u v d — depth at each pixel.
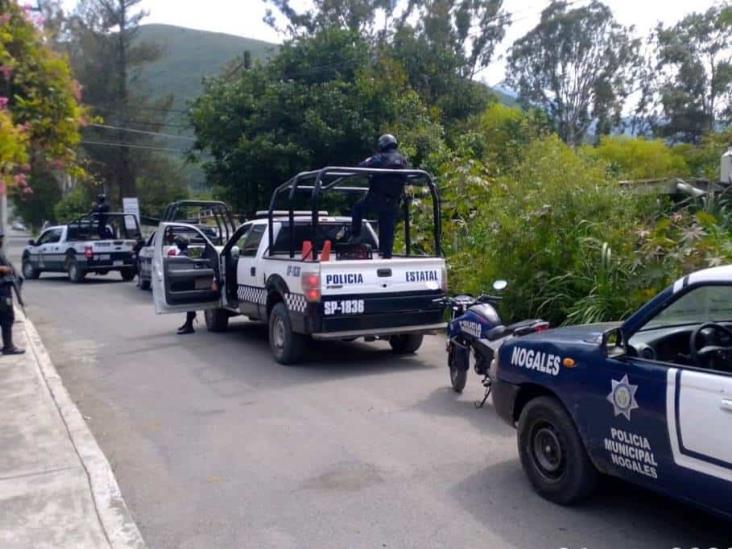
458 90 28.86
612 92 41.69
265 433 6.60
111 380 9.02
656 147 22.89
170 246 13.43
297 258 9.54
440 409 7.27
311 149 22.02
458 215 14.27
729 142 21.94
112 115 44.59
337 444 6.23
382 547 4.30
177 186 49.69
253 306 10.57
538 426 4.97
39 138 7.99
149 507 4.99
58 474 5.45
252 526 4.65
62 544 4.34
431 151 19.97
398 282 9.21
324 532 4.53
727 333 4.38
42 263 23.55
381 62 23.55
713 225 9.33
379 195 9.81
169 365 9.79
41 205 57.59
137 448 6.29
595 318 9.38
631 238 9.81
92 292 19.69
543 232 10.55
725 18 19.62
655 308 4.17
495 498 4.98
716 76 38.38
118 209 46.38
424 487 5.21
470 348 7.68
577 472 4.66
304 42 23.81
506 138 23.91
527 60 43.38
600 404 4.38
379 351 10.45
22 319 13.30
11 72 7.57
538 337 5.13
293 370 9.26
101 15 43.81
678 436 3.87
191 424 6.97
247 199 23.84
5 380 8.52
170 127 48.16
